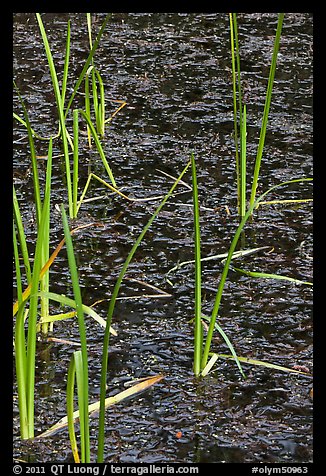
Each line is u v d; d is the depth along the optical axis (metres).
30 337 1.42
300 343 1.70
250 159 2.37
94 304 1.81
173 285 1.88
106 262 1.95
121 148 2.41
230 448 1.44
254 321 1.76
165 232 2.06
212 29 3.10
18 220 1.52
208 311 1.79
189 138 2.46
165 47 2.96
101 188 2.24
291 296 1.85
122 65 2.85
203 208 2.16
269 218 2.13
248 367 1.63
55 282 1.88
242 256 1.98
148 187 2.24
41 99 2.65
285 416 1.51
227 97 2.66
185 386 1.58
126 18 3.19
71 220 2.10
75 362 1.27
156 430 1.48
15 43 2.97
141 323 1.76
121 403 1.54
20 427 1.46
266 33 3.07
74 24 3.12
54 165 2.34
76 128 2.04
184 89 2.71
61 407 1.53
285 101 2.64
